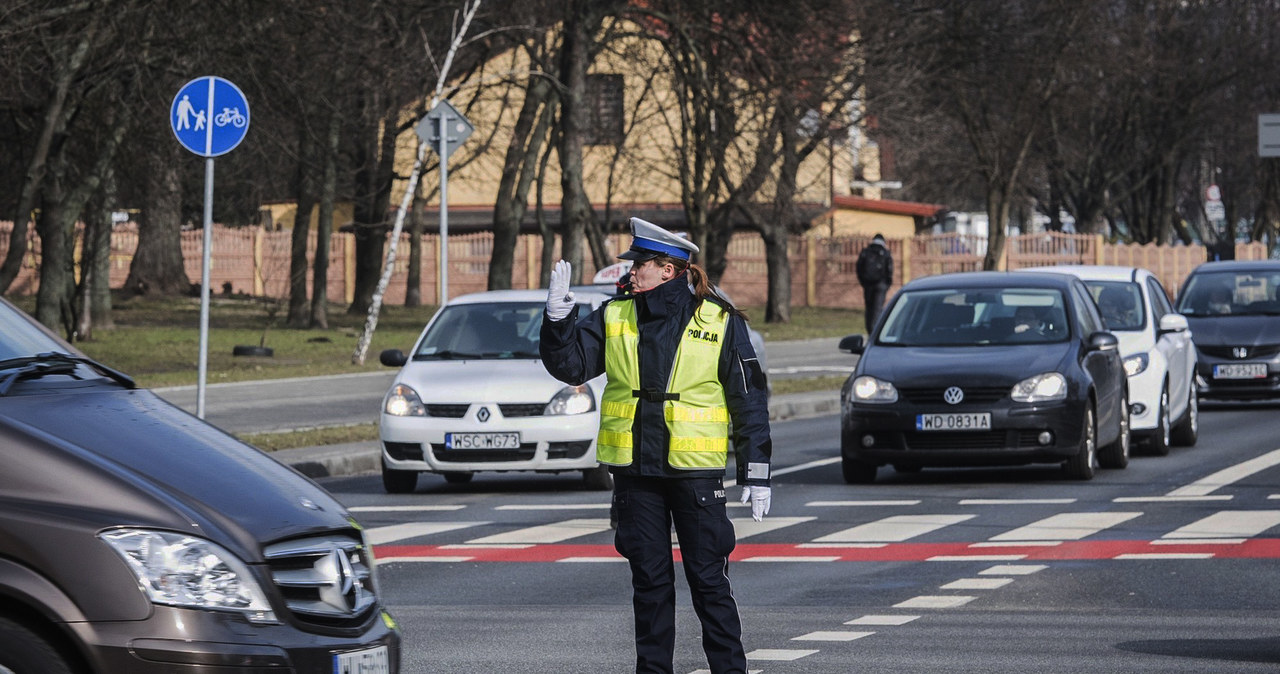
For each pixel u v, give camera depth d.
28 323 12.89
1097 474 32.12
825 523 25.89
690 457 14.05
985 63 86.94
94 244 61.91
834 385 53.16
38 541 9.94
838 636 17.17
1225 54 122.00
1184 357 37.69
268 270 112.31
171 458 10.87
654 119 89.62
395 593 20.23
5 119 58.22
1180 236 146.88
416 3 65.06
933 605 18.92
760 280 111.56
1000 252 93.88
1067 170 129.38
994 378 30.05
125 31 51.12
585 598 19.77
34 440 10.41
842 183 126.12
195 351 63.59
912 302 32.91
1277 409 47.50
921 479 31.89
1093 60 91.00
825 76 68.69
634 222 14.42
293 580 10.55
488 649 16.64
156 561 9.98
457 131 41.16
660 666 14.13
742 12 67.00
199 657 9.88
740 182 71.00
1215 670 15.27
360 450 35.47
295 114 58.78
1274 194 133.38
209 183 31.00
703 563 14.15
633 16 69.56
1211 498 28.03
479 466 30.42
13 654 9.83
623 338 14.26
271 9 53.53
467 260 110.94
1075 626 17.52
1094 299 35.59
